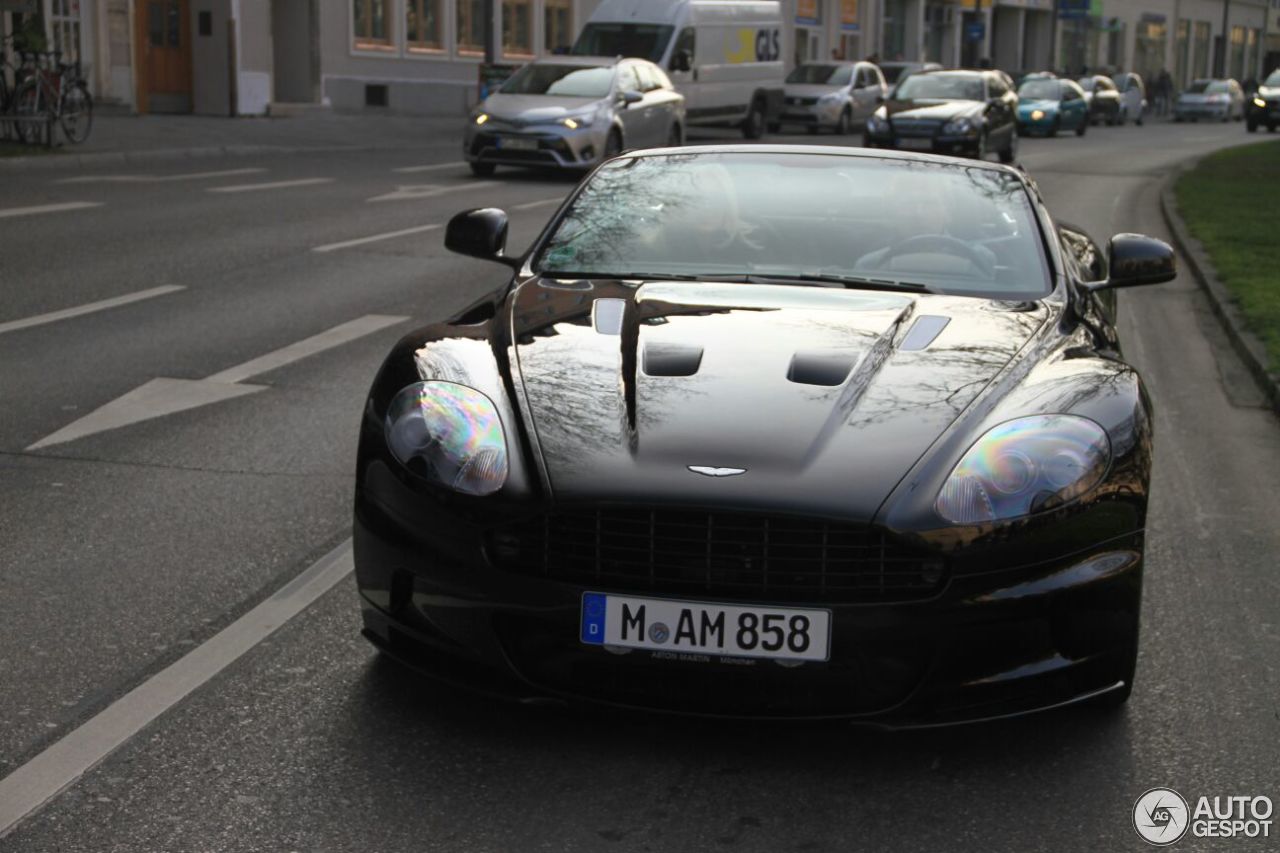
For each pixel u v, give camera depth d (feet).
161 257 39.24
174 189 55.57
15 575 15.62
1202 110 204.44
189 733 11.93
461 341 13.66
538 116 66.59
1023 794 11.29
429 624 11.86
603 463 11.59
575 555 11.39
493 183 64.13
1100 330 14.90
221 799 10.84
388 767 11.43
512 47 125.18
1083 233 22.90
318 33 103.55
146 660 13.41
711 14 98.43
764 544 11.19
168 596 15.07
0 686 12.76
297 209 51.08
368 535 12.25
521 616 11.44
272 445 21.26
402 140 87.92
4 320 30.22
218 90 95.61
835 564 11.22
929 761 11.81
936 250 16.28
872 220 16.81
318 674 13.17
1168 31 267.80
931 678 11.28
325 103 104.53
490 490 11.60
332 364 26.99
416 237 45.11
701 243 16.44
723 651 11.16
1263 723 12.64
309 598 15.08
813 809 10.98
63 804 10.71
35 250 39.24
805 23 173.06
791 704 11.39
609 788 11.21
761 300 14.88
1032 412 12.21
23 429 21.79
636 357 13.21
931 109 89.86
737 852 10.31
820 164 17.98
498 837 10.41
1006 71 227.20
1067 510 11.52
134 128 80.12
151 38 93.04
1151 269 16.57
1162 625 15.03
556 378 12.77
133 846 10.13
